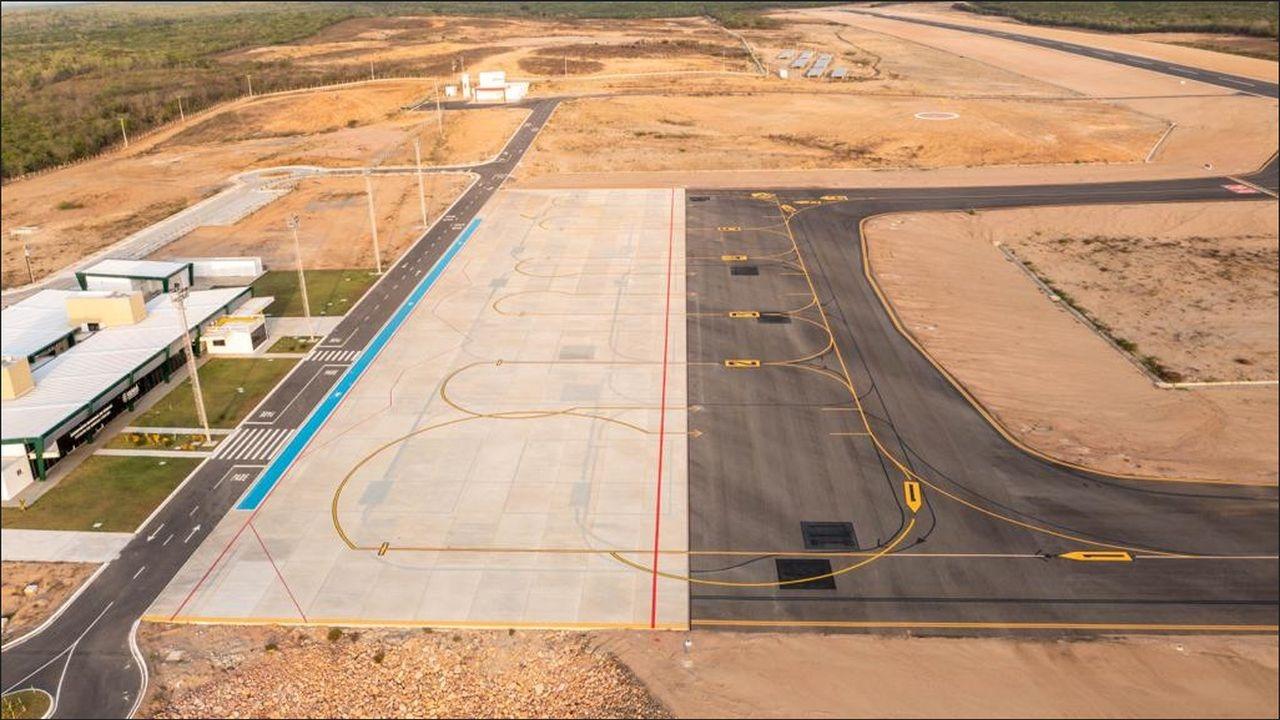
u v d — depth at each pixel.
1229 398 74.62
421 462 66.50
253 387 79.06
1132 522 58.06
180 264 104.25
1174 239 114.75
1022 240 115.94
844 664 46.47
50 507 61.75
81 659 48.16
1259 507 59.38
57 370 75.69
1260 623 49.25
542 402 74.88
